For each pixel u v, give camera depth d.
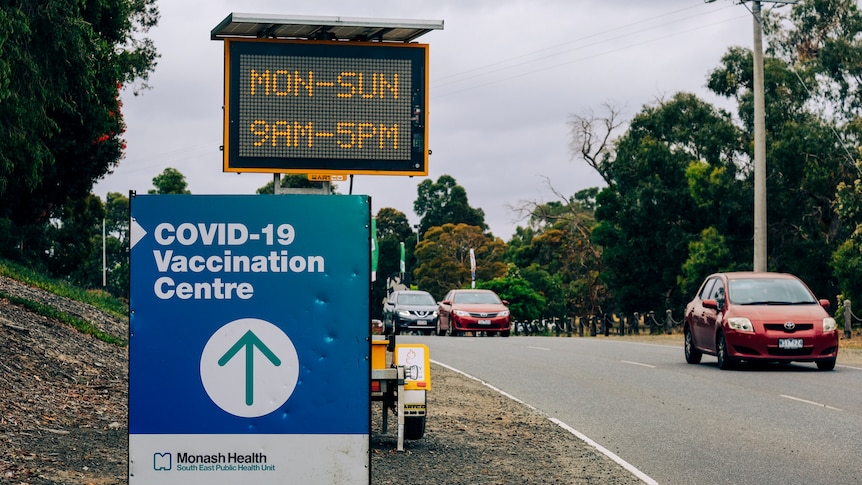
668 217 53.44
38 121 16.44
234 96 10.77
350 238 6.43
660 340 35.56
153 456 6.32
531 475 9.90
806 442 11.83
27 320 17.28
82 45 16.73
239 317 6.38
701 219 53.25
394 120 11.01
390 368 11.14
